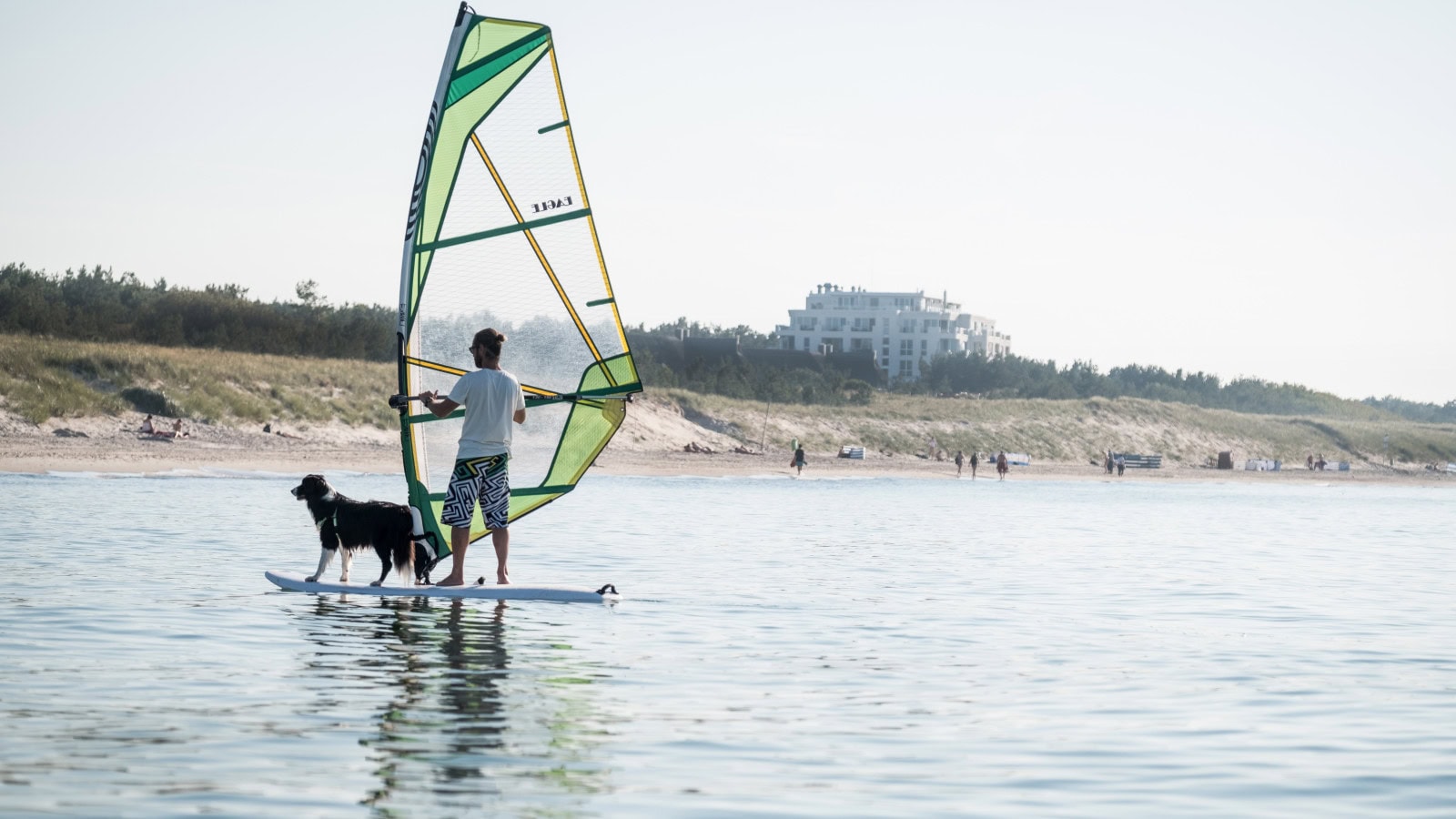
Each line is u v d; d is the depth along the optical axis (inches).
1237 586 856.3
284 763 334.0
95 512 1146.7
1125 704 441.1
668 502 1710.1
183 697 408.2
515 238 668.1
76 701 398.6
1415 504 2775.6
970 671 500.1
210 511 1207.6
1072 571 930.7
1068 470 4458.7
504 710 403.5
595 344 674.8
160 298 3745.1
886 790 326.0
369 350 3535.9
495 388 635.5
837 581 812.6
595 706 414.0
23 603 595.2
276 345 3353.8
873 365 7214.6
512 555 906.7
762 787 325.7
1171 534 1441.9
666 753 356.5
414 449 667.4
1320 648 580.1
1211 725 410.0
